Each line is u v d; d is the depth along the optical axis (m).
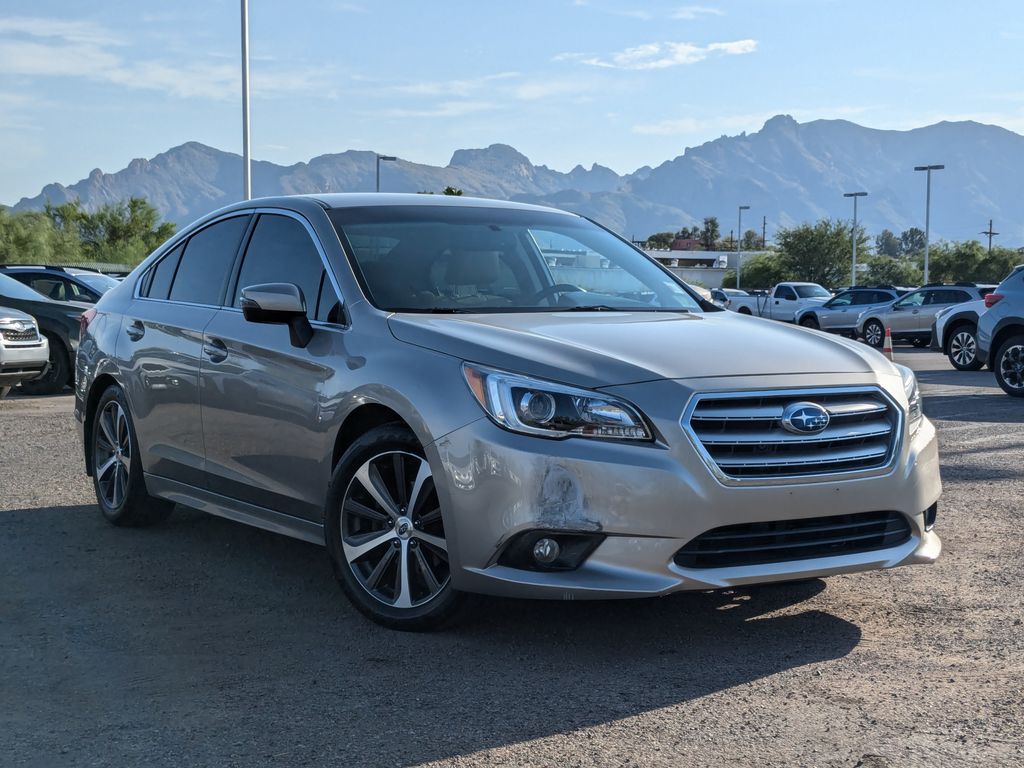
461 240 4.97
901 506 4.01
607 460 3.64
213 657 3.82
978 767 2.86
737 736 3.09
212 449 5.05
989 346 13.14
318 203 5.06
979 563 5.09
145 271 6.08
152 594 4.64
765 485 3.71
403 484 4.08
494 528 3.72
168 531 5.84
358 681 3.57
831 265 89.69
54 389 13.77
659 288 5.18
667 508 3.63
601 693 3.45
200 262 5.58
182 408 5.26
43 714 3.30
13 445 8.88
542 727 3.17
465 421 3.81
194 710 3.33
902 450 4.04
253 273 5.12
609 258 5.31
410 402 3.96
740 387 3.77
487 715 3.27
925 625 4.15
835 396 3.93
